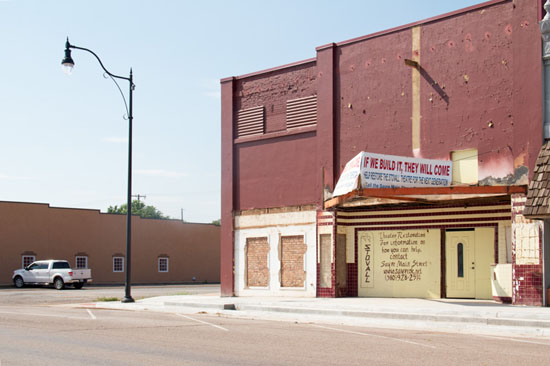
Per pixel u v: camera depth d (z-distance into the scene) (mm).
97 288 42719
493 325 14562
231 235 25359
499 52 19078
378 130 21500
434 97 20344
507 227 19609
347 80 22469
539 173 17281
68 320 15680
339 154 22406
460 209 20641
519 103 18484
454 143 19766
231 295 25094
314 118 23250
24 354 9914
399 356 9875
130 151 24016
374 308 17266
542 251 17469
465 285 20562
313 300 20719
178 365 8891
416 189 17531
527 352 10422
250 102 25391
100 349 10453
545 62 18109
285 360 9383
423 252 21359
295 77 24031
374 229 22281
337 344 11250
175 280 56969
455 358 9711
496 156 18859
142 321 15531
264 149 24734
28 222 48156
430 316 15695
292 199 23625
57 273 41719
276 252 23922
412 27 21031
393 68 21375
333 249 22172
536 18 18344
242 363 9070
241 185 25344
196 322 15414
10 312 18719
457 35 20016
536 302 17500
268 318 17484
